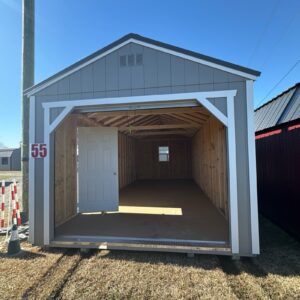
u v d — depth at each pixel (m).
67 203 4.76
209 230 3.87
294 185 3.75
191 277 2.57
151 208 5.66
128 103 3.42
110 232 3.83
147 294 2.27
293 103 4.60
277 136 4.43
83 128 5.36
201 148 8.30
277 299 2.17
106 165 5.32
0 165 26.00
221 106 3.16
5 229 4.31
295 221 3.72
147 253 3.22
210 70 3.21
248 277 2.56
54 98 3.62
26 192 5.05
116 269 2.78
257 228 2.99
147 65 3.38
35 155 3.59
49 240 3.45
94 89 3.51
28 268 2.84
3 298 2.23
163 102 3.42
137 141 12.44
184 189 8.70
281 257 3.06
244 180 3.06
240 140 3.10
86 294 2.29
